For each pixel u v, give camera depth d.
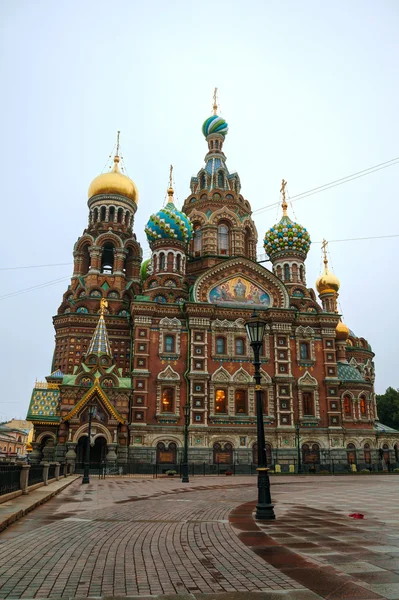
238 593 8.38
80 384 56.12
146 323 59.78
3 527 14.82
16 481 23.19
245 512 19.12
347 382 66.38
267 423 58.66
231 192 76.75
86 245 75.62
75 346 67.25
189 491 30.41
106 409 54.62
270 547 12.04
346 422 64.31
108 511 19.78
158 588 8.75
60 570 10.02
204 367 58.75
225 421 57.72
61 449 53.38
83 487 33.16
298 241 72.50
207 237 73.12
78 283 71.94
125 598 8.20
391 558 10.67
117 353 67.38
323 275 75.38
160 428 56.31
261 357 61.03
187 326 60.94
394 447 69.50
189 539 13.45
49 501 23.39
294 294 70.12
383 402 97.25
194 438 56.19
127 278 75.81
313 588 8.52
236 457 56.69
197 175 80.12
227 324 61.19
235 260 64.06
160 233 68.25
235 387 59.38
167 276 65.81
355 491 30.16
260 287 64.31
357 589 8.38
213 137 82.81
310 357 62.84
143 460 54.97
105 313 68.56
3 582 9.14
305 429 59.66
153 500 24.47
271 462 57.72
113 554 11.55
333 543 12.41
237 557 11.05
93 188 78.75
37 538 13.53
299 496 26.44
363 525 15.44
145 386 57.56
